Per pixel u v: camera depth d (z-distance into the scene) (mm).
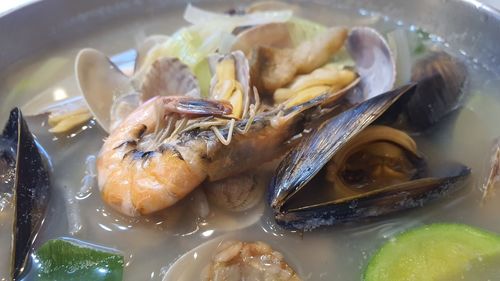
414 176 125
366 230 118
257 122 114
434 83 146
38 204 120
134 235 117
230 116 119
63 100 157
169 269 110
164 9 200
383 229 118
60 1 175
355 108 121
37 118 148
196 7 203
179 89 149
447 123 142
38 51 175
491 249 108
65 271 109
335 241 116
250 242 115
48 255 111
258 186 123
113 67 161
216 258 109
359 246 115
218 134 112
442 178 119
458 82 151
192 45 168
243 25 180
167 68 148
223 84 138
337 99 140
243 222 120
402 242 112
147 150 119
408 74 149
